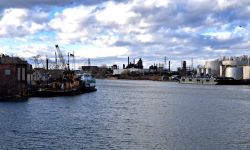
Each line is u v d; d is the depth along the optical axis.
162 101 139.38
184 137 61.09
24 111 92.75
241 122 80.00
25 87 135.38
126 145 54.72
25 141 56.03
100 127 70.19
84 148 52.47
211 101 141.50
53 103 116.88
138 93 194.00
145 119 82.88
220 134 64.50
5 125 70.12
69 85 166.25
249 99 153.75
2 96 127.00
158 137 60.75
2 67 127.31
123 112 97.56
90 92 194.75
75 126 70.88
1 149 51.03
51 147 52.66
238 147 54.59
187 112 99.12
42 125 71.19
